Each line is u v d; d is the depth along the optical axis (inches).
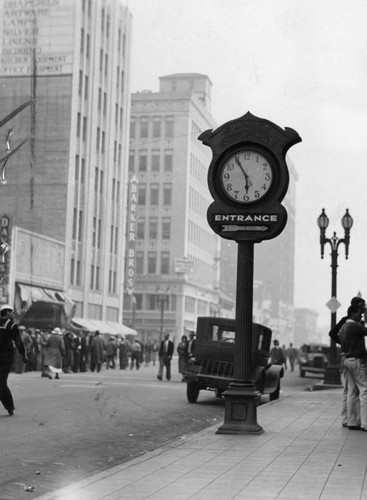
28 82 2031.3
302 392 1111.6
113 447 471.5
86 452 445.4
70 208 2142.0
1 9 2041.1
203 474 359.9
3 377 604.4
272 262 7440.9
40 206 2084.2
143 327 3846.0
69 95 2122.3
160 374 1285.7
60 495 307.7
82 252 2299.5
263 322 6491.1
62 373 1411.2
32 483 345.1
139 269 3909.9
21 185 2041.1
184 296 3860.7
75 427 558.6
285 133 540.1
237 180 543.5
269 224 537.3
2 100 2049.7
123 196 2691.9
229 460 405.1
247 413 533.3
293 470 371.6
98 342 1540.4
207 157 4411.9
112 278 2613.2
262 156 541.3
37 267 1921.8
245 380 537.6
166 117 3934.5
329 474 359.6
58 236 2122.3
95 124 2365.9
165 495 307.4
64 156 2123.5
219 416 733.3
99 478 348.8
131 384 1122.7
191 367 856.9
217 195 545.3
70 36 2132.1
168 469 374.6
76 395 842.8
